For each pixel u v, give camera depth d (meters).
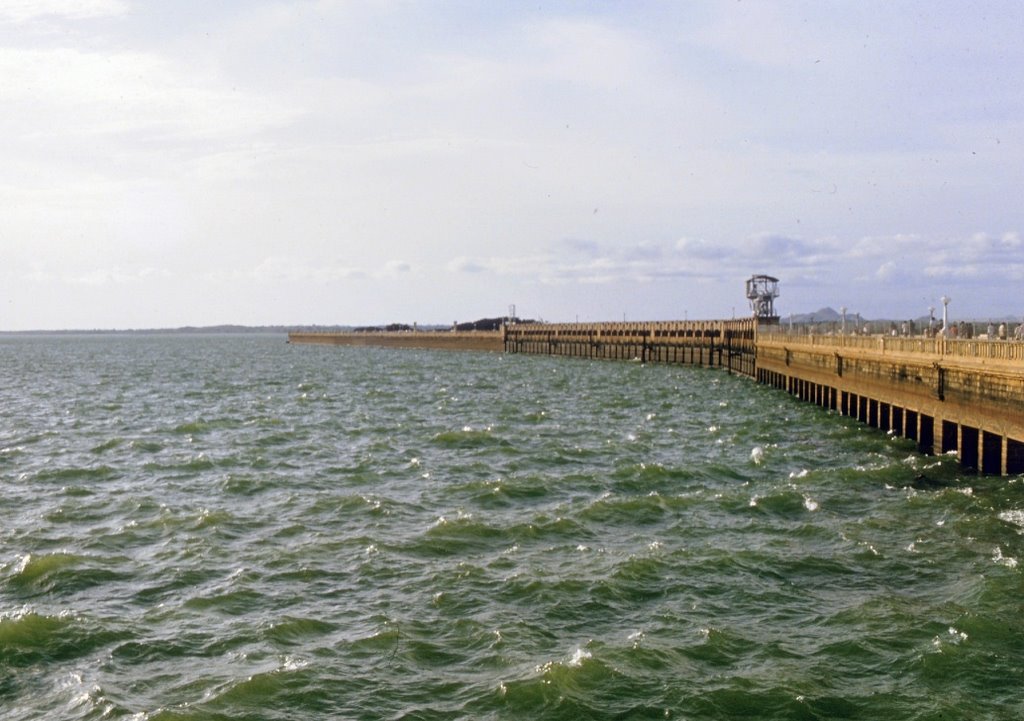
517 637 22.11
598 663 20.47
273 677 20.19
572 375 107.94
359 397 81.25
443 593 25.06
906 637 21.81
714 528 31.30
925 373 43.88
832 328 80.94
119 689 19.81
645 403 72.31
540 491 37.50
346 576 26.75
